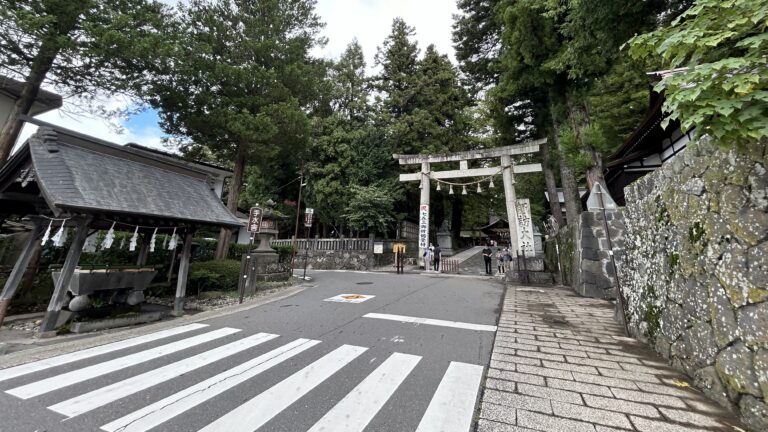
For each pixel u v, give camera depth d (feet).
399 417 7.75
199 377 10.30
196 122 33.19
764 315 7.32
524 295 27.14
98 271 17.04
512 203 43.62
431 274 45.88
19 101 24.75
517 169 45.19
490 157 47.26
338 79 69.51
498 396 8.87
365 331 15.79
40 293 22.77
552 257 44.29
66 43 21.74
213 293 26.91
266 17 40.04
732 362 8.11
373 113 69.41
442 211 83.87
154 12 28.68
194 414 7.97
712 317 9.09
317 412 8.04
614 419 7.64
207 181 25.68
